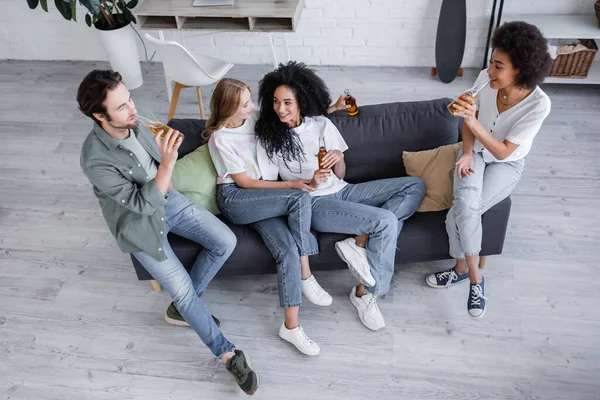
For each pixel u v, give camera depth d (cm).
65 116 412
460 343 262
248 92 251
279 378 254
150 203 220
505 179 257
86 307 288
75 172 365
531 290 281
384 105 286
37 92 437
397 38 420
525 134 243
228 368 245
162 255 236
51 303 290
